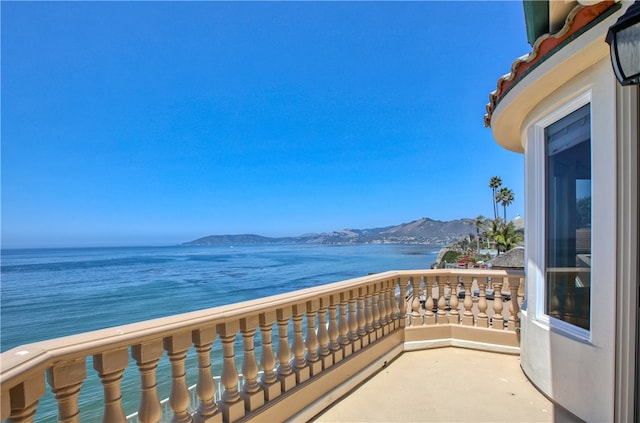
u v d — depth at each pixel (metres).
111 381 1.61
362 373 3.38
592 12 2.02
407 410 2.83
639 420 2.09
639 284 2.11
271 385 2.46
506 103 3.15
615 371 2.19
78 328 23.78
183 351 1.92
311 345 2.85
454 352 4.19
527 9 2.74
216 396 3.21
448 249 71.19
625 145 2.14
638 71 1.42
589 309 2.55
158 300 33.34
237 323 2.27
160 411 1.79
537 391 3.11
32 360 1.26
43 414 8.20
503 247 45.22
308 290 2.91
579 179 2.67
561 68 2.42
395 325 4.14
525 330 3.45
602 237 2.30
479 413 2.75
